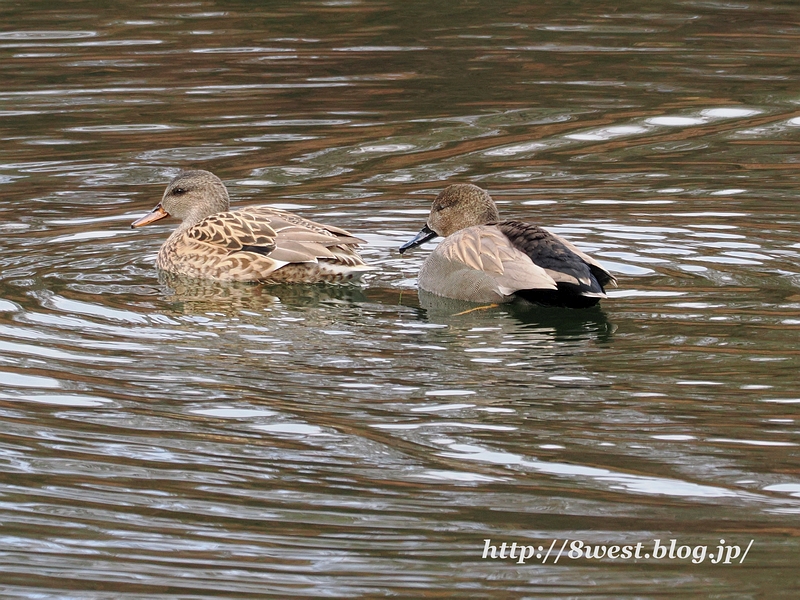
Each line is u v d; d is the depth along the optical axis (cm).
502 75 2386
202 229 1536
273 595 819
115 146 2033
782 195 1764
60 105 2222
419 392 1109
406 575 840
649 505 911
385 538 880
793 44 2550
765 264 1482
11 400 1102
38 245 1605
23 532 897
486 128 2117
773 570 836
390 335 1278
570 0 2908
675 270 1469
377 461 984
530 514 904
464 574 839
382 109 2212
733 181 1836
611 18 2769
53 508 926
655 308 1334
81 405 1093
